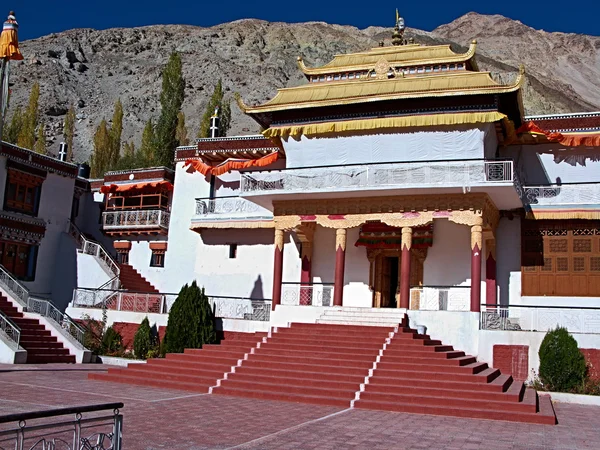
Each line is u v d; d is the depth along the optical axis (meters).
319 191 25.08
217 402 17.16
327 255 28.98
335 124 26.69
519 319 24.25
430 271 26.92
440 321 22.95
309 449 11.13
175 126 56.09
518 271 26.27
